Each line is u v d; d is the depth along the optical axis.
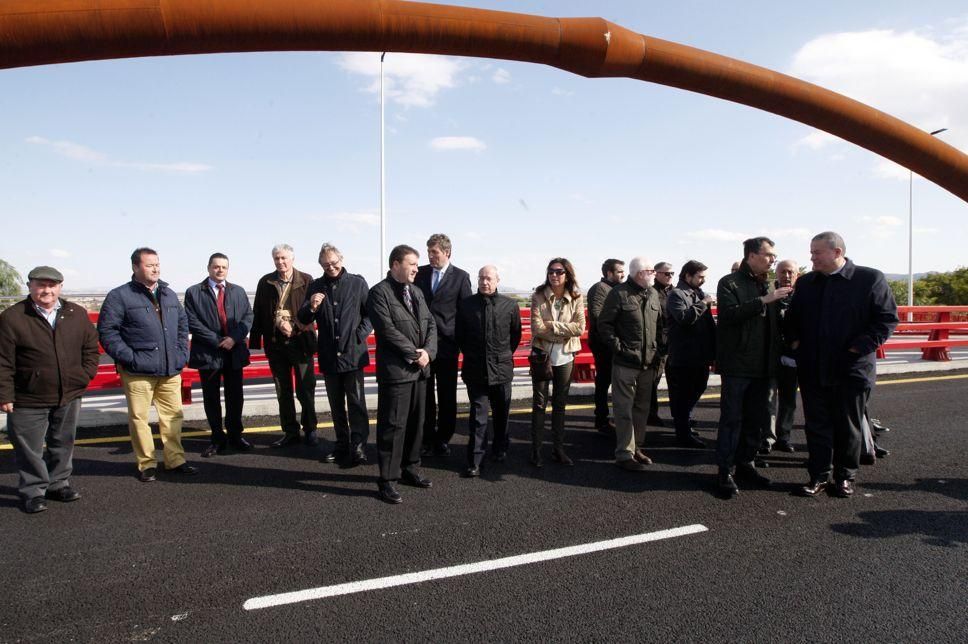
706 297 5.32
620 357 4.60
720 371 4.19
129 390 4.24
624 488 4.25
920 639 2.43
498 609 2.64
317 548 3.24
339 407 4.84
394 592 2.79
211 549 3.22
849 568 3.04
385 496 3.97
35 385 3.68
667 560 3.13
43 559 3.09
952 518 3.71
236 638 2.42
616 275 5.84
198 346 4.88
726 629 2.49
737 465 4.44
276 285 5.24
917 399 7.20
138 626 2.50
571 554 3.19
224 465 4.71
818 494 4.13
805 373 4.18
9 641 2.39
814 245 4.11
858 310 3.96
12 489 4.09
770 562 3.12
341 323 4.66
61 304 3.92
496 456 4.89
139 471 4.38
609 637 2.43
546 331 4.71
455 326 4.72
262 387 7.93
